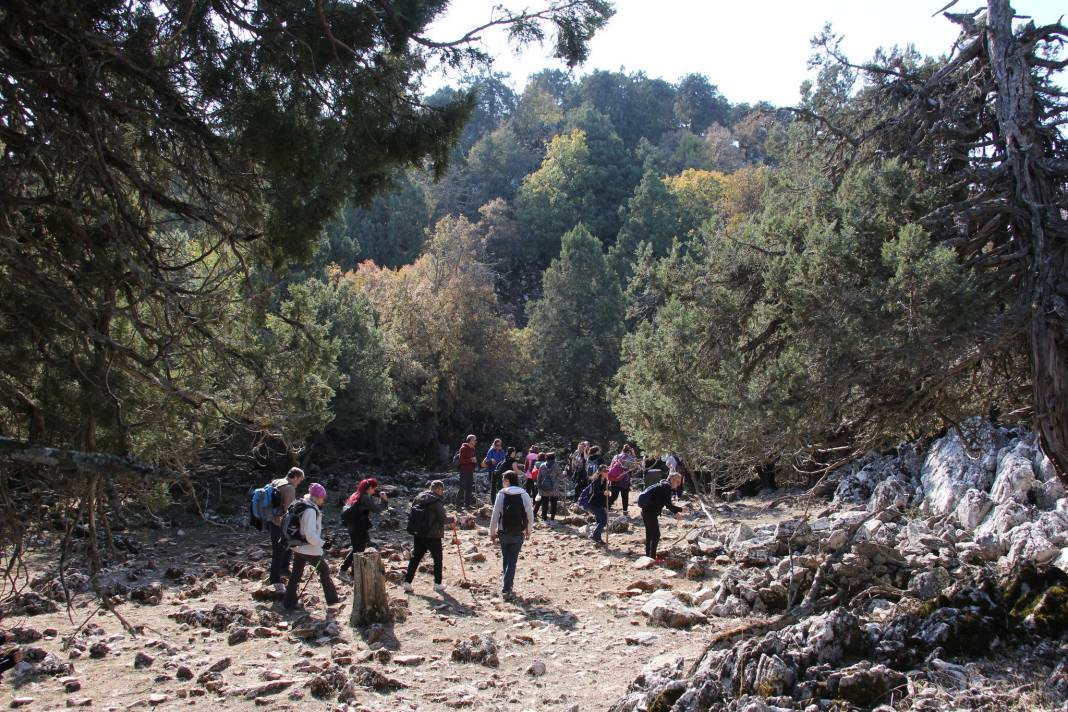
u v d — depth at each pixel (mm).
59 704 7887
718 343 9422
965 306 7293
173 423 6648
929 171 9180
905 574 10188
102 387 5551
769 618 10641
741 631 9516
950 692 6547
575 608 12008
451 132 6773
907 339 7398
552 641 10328
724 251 10086
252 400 6863
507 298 77062
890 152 10078
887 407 8500
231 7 6113
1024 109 8641
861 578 10133
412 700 8047
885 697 6652
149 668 9008
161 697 7957
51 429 5523
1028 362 8969
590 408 43062
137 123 6156
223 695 8078
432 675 8883
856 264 8078
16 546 5656
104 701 7953
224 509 22297
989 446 15734
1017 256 8164
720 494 22609
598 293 44688
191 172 6516
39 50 5766
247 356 6781
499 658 9516
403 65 6883
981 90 9219
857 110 11547
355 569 10719
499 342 44031
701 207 71562
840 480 20234
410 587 12789
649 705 7355
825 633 7570
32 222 5938
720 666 7727
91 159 5719
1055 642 7344
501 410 43812
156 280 5656
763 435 8375
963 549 12125
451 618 11125
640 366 9648
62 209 5613
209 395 6594
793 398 8203
